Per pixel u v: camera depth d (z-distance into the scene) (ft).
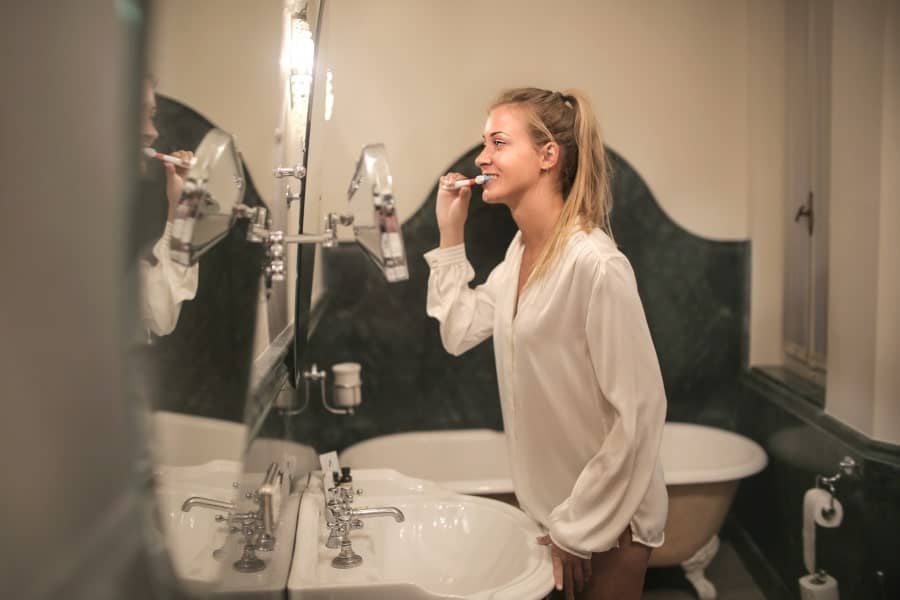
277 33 4.23
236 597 2.85
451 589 5.04
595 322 5.18
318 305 8.68
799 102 10.52
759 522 10.48
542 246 6.00
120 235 1.38
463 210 6.89
